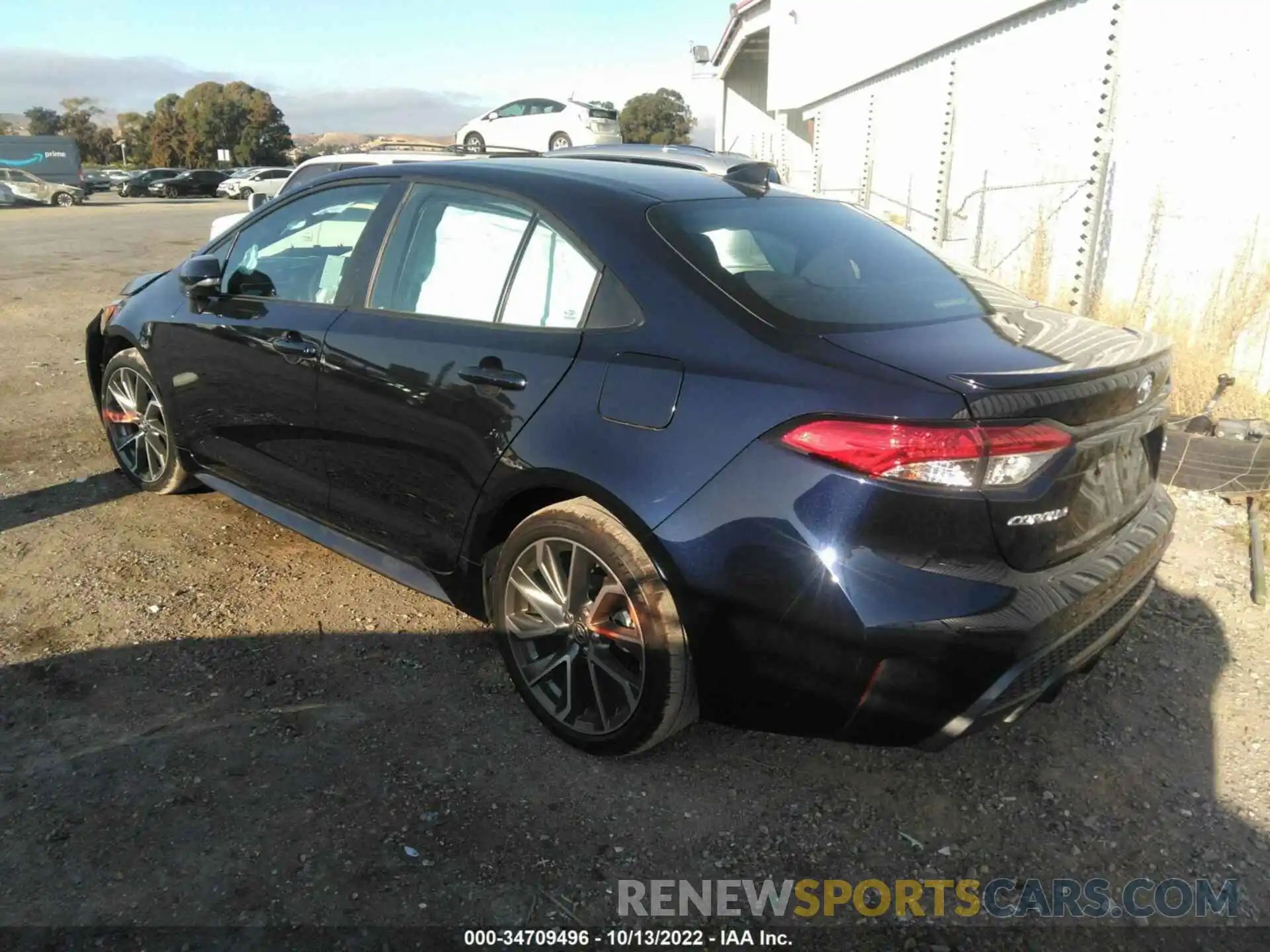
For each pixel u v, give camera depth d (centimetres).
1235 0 616
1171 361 279
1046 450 220
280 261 383
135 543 414
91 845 239
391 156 816
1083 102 813
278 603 367
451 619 361
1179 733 301
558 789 268
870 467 216
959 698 222
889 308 266
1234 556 425
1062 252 826
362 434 326
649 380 251
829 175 1966
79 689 305
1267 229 586
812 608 225
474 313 303
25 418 597
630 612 257
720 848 248
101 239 2042
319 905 224
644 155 854
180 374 411
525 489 274
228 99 9394
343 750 280
